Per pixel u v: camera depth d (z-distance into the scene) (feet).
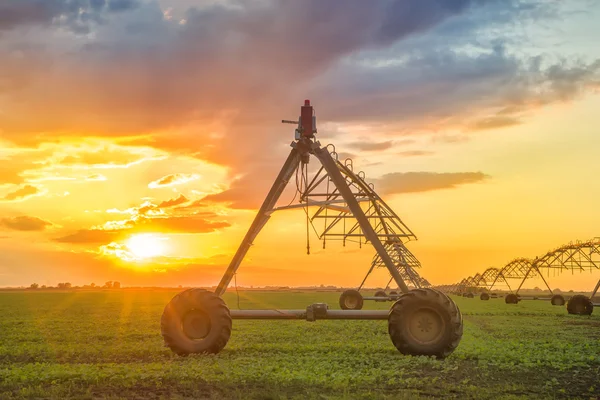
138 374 40.93
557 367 46.39
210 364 47.57
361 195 69.67
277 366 44.47
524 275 277.85
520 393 36.14
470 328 90.02
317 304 58.29
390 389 36.76
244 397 33.58
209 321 55.47
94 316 135.54
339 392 35.04
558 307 194.18
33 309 178.40
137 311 163.94
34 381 39.73
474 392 35.60
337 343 65.67
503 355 52.26
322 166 60.39
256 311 59.00
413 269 162.09
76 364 49.39
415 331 52.01
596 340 72.28
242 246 61.67
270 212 61.87
